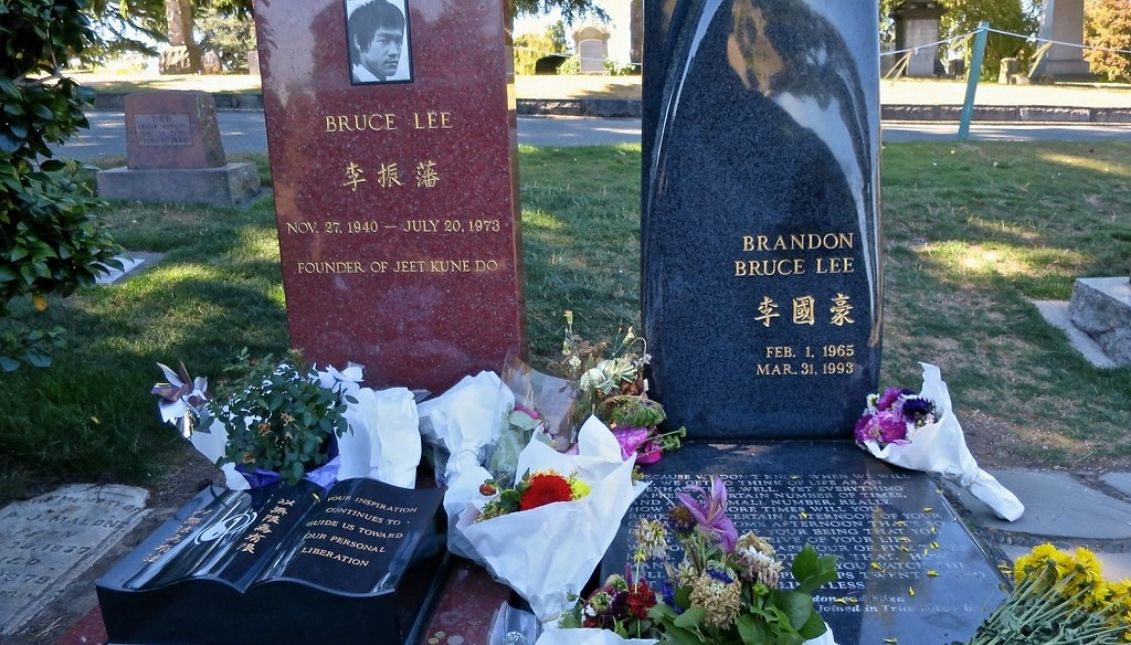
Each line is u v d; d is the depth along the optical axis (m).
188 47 22.80
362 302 4.09
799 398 3.99
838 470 3.67
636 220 7.53
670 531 3.13
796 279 3.87
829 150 3.72
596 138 12.12
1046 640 2.22
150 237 7.21
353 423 3.41
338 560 2.70
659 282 3.96
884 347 5.49
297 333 4.16
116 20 22.19
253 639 2.65
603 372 3.87
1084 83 18.97
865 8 3.61
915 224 7.50
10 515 3.80
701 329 3.96
